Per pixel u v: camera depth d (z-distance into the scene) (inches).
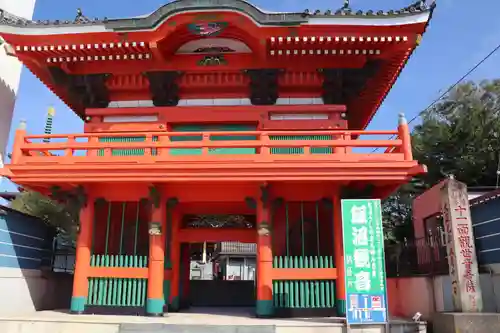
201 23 546.6
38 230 682.8
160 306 526.3
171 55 593.0
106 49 554.3
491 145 1008.9
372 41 537.0
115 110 604.4
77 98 641.0
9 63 700.0
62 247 912.3
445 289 526.0
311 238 573.6
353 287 430.3
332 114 597.6
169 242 586.9
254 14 526.9
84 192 557.9
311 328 432.5
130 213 603.8
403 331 434.6
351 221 446.0
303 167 499.8
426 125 1153.4
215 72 597.6
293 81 597.3
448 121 1135.6
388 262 837.8
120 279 543.5
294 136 593.0
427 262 653.3
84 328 451.2
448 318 440.8
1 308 554.3
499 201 529.0
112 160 512.4
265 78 589.9
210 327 434.9
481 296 483.2
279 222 575.2
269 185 542.0
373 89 665.6
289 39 535.5
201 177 502.3
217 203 622.5
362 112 759.1
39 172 514.9
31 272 636.1
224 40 588.1
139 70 590.6
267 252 531.5
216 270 1765.5
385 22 521.3
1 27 530.3
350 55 571.5
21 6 725.3
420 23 517.3
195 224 867.4
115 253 590.9
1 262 571.8
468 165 1029.8
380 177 497.7
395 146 518.9
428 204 708.0
